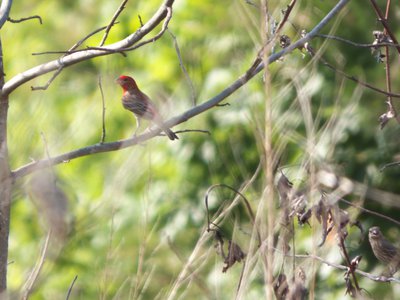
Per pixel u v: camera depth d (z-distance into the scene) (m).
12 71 19.19
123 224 14.80
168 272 12.35
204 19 16.00
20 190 8.64
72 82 17.72
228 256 8.16
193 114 9.29
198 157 15.34
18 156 10.82
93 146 8.98
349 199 11.77
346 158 14.13
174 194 15.29
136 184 15.22
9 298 8.16
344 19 14.23
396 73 14.20
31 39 19.44
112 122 16.72
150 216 14.93
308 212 7.84
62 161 8.88
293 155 11.00
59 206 7.52
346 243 13.35
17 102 15.30
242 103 14.21
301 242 12.66
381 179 14.16
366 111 14.09
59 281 14.69
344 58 13.95
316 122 8.09
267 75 7.50
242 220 11.33
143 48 16.86
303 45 8.99
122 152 13.83
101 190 15.88
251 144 14.67
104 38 8.94
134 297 8.43
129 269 12.20
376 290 13.23
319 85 13.85
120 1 17.94
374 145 14.21
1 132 8.62
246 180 8.95
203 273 10.62
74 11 19.62
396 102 13.76
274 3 10.05
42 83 15.93
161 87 16.11
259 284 9.21
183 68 9.39
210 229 8.23
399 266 10.23
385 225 14.25
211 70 15.52
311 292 7.76
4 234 8.42
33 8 19.88
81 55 8.70
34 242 15.88
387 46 9.05
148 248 13.02
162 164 15.51
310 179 7.94
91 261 14.80
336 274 12.95
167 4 8.80
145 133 9.29
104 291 8.72
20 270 15.84
